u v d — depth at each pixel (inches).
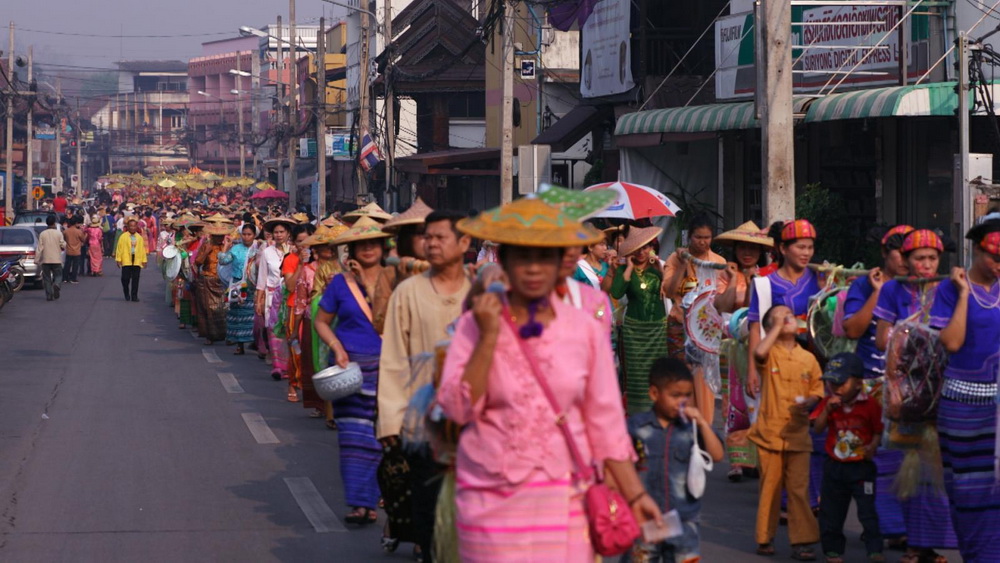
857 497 375.6
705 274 536.7
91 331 1181.1
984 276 340.2
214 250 1058.1
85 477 510.9
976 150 887.7
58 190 3914.9
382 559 389.7
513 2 1211.9
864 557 387.9
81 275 2122.3
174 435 613.9
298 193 3981.3
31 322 1269.7
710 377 509.7
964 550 345.7
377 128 2559.1
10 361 926.4
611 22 1386.6
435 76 2313.0
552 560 227.3
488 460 227.3
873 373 391.9
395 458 346.3
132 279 1573.6
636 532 229.6
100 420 657.0
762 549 390.0
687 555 322.0
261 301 855.7
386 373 348.2
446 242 339.9
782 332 384.2
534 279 224.2
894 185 964.0
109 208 2878.9
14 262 1581.0
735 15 1070.4
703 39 1346.0
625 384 559.2
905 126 950.4
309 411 697.6
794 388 382.6
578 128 1501.0
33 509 454.0
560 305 231.9
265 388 794.8
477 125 2369.6
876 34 952.3
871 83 956.6
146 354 990.4
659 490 321.1
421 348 343.3
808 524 380.8
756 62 682.2
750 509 453.7
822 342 418.0
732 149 1155.3
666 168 1239.5
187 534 419.5
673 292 544.1
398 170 2062.0
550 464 226.8
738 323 450.6
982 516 340.8
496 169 1985.7
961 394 340.5
